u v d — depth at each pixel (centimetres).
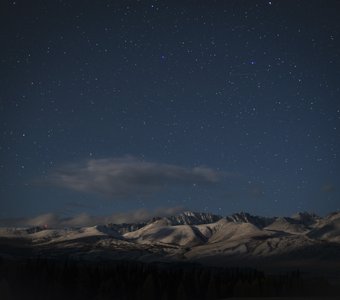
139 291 16800
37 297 16138
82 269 18225
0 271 17112
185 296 16688
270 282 19788
